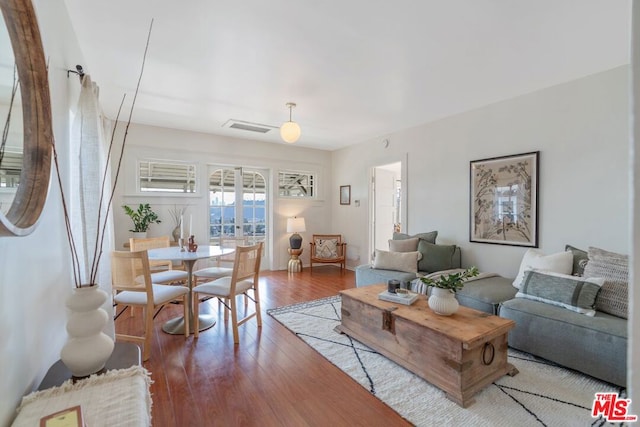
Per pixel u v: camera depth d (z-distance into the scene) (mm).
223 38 2209
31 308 1171
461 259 3854
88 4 1834
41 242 1289
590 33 2164
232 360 2354
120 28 2082
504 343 2086
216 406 1824
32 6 1035
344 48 2348
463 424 1676
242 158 5258
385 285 3086
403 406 1826
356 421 1711
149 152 4438
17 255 1049
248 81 2926
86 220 1973
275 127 4520
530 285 2551
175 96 3305
